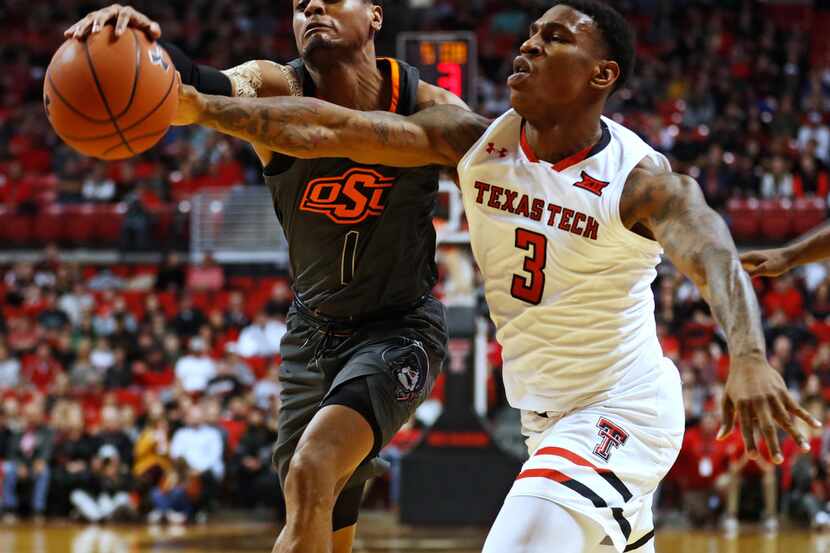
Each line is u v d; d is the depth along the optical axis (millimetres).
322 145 3373
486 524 10766
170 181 19938
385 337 3947
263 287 17688
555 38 3328
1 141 21484
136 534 11188
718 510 11914
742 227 18062
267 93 3730
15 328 15969
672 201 3150
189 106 3201
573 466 3252
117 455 12867
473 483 10781
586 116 3371
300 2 3791
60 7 24750
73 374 14547
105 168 20312
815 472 11867
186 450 12703
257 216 18344
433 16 22000
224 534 11141
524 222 3396
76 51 2951
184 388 13820
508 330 3537
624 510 3271
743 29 23547
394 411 3797
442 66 8711
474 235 3561
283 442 4211
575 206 3316
